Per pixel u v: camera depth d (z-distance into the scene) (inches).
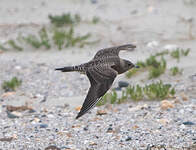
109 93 1366.9
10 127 1131.3
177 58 1724.9
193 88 1401.3
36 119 1182.9
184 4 2635.3
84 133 1074.7
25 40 2043.6
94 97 684.1
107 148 976.3
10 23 2330.2
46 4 2741.1
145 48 1939.0
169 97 1323.8
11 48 1998.0
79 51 1948.8
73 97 1406.3
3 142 1024.2
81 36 2107.5
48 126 1133.1
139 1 2778.1
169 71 1571.1
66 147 984.3
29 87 1528.1
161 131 1067.3
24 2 2778.1
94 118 1181.1
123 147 978.7
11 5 2706.7
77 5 2723.9
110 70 716.7
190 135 1032.8
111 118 1178.0
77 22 2306.8
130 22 2304.4
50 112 1253.1
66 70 730.2
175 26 2213.3
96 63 743.7
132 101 1315.2
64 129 1107.9
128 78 1552.7
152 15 2407.7
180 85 1438.2
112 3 2760.8
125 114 1205.7
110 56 816.3
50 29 2213.3
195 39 2020.2
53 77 1627.7
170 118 1154.0
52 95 1446.9
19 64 1771.7
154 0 2775.6
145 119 1157.1
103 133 1070.4
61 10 2610.7
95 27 2231.8
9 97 1424.7
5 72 1678.2
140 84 1482.5
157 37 2081.7
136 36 2103.8
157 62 1609.3
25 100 1389.0
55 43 2020.2
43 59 1846.7
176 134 1043.9
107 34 2144.4
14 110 1274.6
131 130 1083.3
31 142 1023.6
